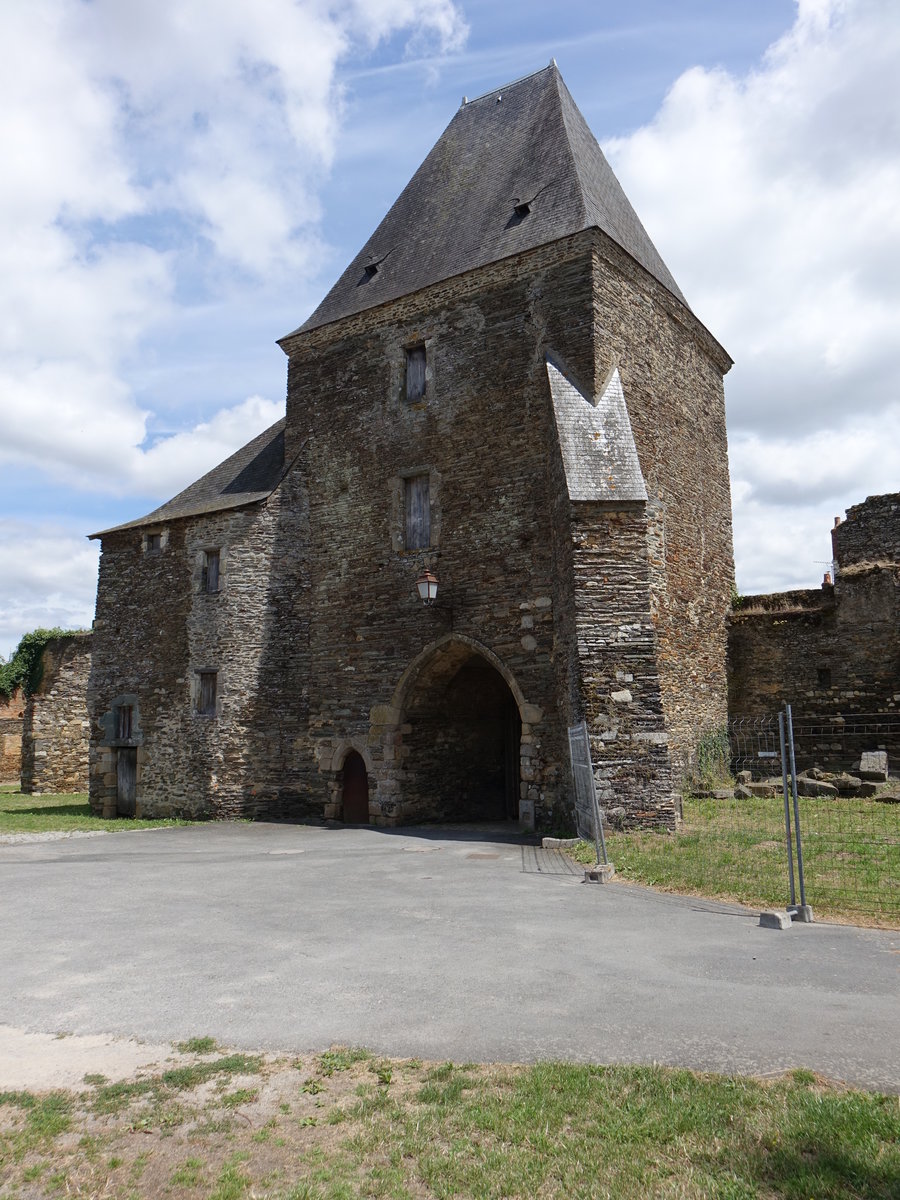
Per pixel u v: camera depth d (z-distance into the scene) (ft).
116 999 16.26
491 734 53.88
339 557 52.16
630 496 37.88
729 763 52.34
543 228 47.44
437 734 50.29
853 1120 10.77
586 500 37.55
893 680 50.31
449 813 50.44
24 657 83.51
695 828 34.27
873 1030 13.87
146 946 20.04
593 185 50.98
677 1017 14.56
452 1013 14.98
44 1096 12.32
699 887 24.81
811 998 15.38
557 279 45.32
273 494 53.47
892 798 38.47
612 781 35.32
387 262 56.70
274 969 17.87
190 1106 11.95
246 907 24.20
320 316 57.11
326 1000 15.84
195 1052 13.73
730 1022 14.30
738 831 32.86
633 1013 14.79
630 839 32.81
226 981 17.15
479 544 46.01
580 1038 13.76
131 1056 13.69
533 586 43.65
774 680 53.88
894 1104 11.25
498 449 46.14
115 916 23.36
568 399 41.93
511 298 46.96
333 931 21.01
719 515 57.88
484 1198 9.70
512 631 44.06
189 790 52.06
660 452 48.73
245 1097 12.12
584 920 21.47
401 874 29.30
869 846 28.40
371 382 52.47
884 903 21.91
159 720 54.29
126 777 56.08
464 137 60.03
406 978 16.94
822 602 54.08
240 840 41.11
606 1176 9.97
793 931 19.99
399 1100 11.88
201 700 52.85
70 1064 13.41
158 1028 14.78
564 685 40.16
